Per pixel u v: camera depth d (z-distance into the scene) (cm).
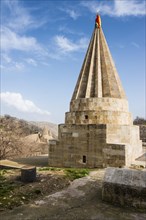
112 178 830
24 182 1028
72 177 1112
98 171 1275
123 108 1703
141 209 746
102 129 1485
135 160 1590
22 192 888
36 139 4947
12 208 741
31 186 962
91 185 998
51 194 885
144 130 3194
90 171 1267
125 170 866
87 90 1725
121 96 1734
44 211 725
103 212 724
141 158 1672
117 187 794
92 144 1516
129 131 1552
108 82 1744
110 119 1590
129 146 1444
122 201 779
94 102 1638
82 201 817
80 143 1569
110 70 1811
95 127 1517
